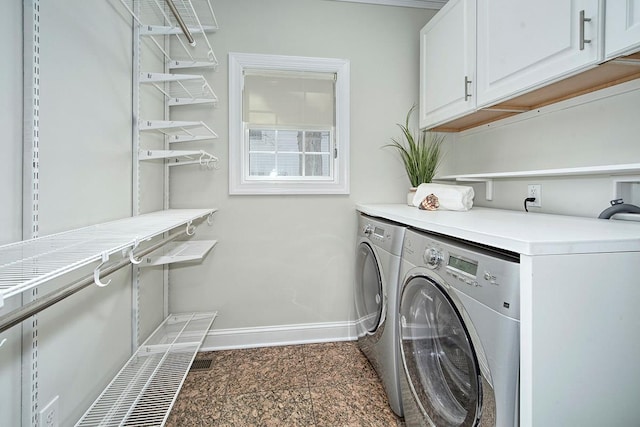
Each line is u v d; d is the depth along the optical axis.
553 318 0.75
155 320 1.90
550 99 1.51
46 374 0.96
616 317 0.78
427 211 1.65
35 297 0.93
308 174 2.26
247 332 2.18
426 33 2.10
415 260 1.26
